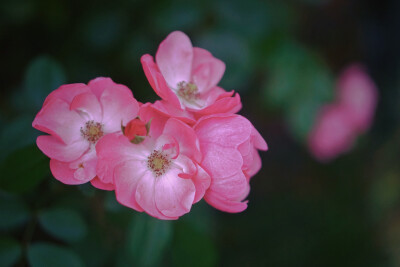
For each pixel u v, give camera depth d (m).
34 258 0.57
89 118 0.54
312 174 1.13
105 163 0.53
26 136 0.58
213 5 0.72
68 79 0.76
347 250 0.97
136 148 0.54
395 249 0.99
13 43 0.79
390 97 1.20
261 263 0.94
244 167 0.53
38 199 0.59
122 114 0.54
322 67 0.75
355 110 0.88
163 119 0.54
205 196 0.54
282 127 1.16
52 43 0.78
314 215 1.02
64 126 0.54
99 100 0.54
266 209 1.03
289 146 1.16
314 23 1.21
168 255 0.64
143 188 0.54
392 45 1.21
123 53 0.76
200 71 0.57
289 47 0.74
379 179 1.09
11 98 0.74
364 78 0.89
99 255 0.63
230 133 0.53
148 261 0.58
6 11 0.74
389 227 1.02
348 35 1.24
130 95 0.53
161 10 0.72
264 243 0.97
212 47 0.72
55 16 0.76
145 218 0.58
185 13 0.72
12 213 0.58
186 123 0.54
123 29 0.75
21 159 0.55
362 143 1.11
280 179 1.12
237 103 0.53
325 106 0.87
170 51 0.56
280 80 0.74
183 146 0.54
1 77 0.80
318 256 0.96
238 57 0.72
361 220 1.02
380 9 1.21
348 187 1.08
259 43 0.73
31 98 0.60
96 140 0.54
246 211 1.02
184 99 0.56
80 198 0.61
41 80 0.60
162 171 0.54
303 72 0.74
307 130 0.75
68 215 0.59
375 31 1.23
